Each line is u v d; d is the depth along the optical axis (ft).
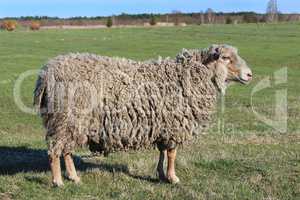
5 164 32.83
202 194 26.50
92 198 25.81
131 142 27.22
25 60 117.91
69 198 25.66
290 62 122.42
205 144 39.63
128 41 175.63
